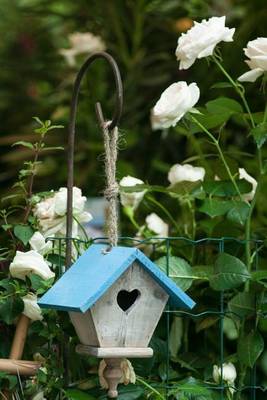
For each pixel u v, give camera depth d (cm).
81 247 325
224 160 330
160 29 464
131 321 299
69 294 297
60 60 496
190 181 336
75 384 316
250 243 333
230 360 324
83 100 459
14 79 504
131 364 319
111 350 297
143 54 460
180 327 331
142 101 457
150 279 300
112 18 466
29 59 504
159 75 454
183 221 352
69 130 315
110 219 304
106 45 468
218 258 318
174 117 323
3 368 309
